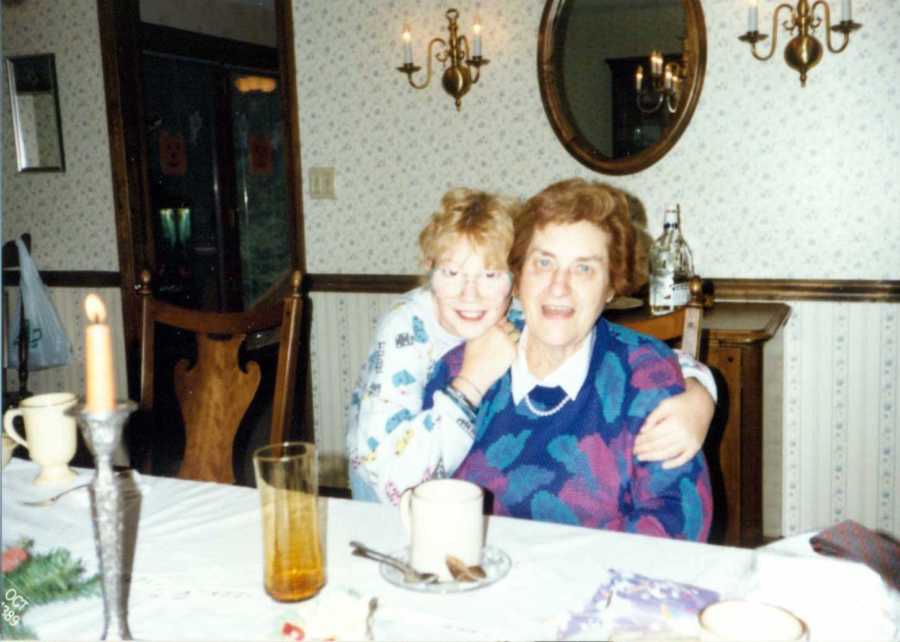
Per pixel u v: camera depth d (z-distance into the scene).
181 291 4.59
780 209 2.48
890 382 2.40
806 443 2.52
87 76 3.37
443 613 0.80
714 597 0.79
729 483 2.07
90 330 0.74
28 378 3.52
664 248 2.51
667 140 2.55
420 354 1.25
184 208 4.60
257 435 3.62
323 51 3.02
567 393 1.17
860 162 2.38
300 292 1.65
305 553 0.85
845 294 2.41
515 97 2.76
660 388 1.15
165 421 3.85
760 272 2.53
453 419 1.16
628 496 1.13
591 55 2.62
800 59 2.36
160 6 4.16
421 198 2.95
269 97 5.05
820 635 0.73
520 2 2.71
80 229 3.49
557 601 0.82
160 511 1.10
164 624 0.80
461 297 1.19
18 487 1.22
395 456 1.16
